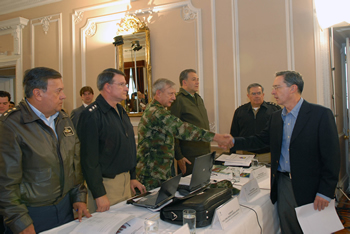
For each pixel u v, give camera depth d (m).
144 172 2.05
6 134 1.22
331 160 1.45
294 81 1.57
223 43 3.35
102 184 1.49
